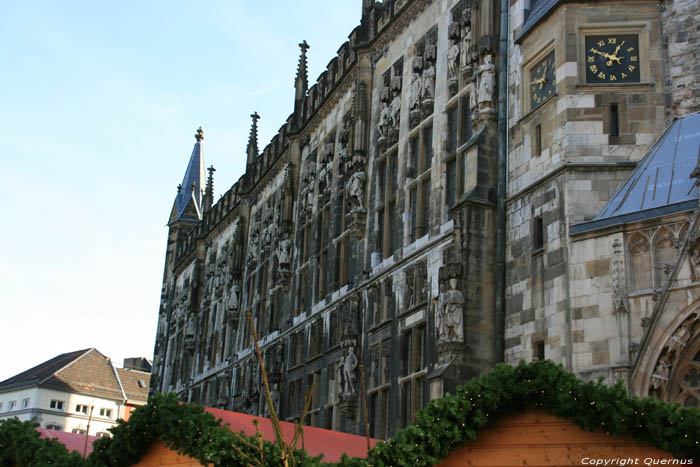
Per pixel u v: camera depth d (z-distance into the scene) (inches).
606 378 890.1
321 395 1633.9
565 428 581.0
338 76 1878.7
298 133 2089.1
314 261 1824.6
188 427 647.8
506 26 1222.3
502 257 1114.7
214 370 2486.5
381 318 1435.8
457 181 1280.8
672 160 956.6
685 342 848.9
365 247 1558.8
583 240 958.4
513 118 1161.4
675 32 1051.9
